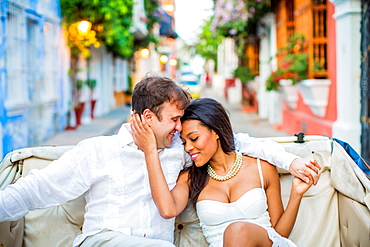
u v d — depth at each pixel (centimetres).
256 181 256
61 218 277
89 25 1061
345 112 630
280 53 998
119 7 1120
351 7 593
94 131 1086
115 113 1642
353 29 599
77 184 242
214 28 1394
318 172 263
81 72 1280
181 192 257
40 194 234
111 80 1795
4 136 684
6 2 698
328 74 735
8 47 736
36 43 895
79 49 1147
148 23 1984
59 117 1075
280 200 263
